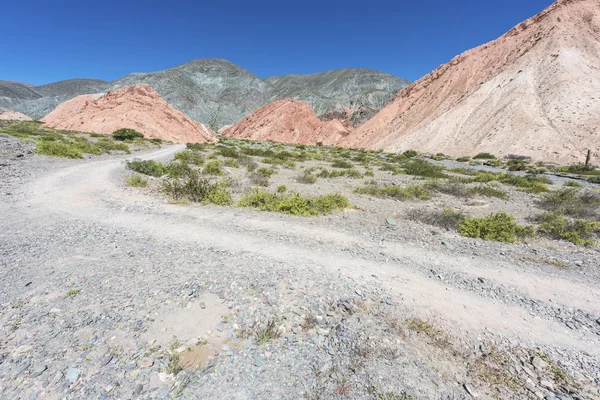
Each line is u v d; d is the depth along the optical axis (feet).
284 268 18.58
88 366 10.27
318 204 33.96
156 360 10.77
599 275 19.97
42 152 61.98
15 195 32.27
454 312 15.07
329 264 19.74
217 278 16.74
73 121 183.42
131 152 95.14
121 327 12.30
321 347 12.07
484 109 192.85
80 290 14.83
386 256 21.67
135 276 16.55
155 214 29.09
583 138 139.23
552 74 181.57
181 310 13.67
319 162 101.50
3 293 14.26
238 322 13.17
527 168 107.55
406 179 66.54
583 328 14.37
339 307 14.85
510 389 10.60
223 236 23.94
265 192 36.99
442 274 19.16
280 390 9.93
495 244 25.43
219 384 9.98
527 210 39.60
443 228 29.63
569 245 26.27
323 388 10.11
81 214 27.66
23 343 11.14
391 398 9.84
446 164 124.36
